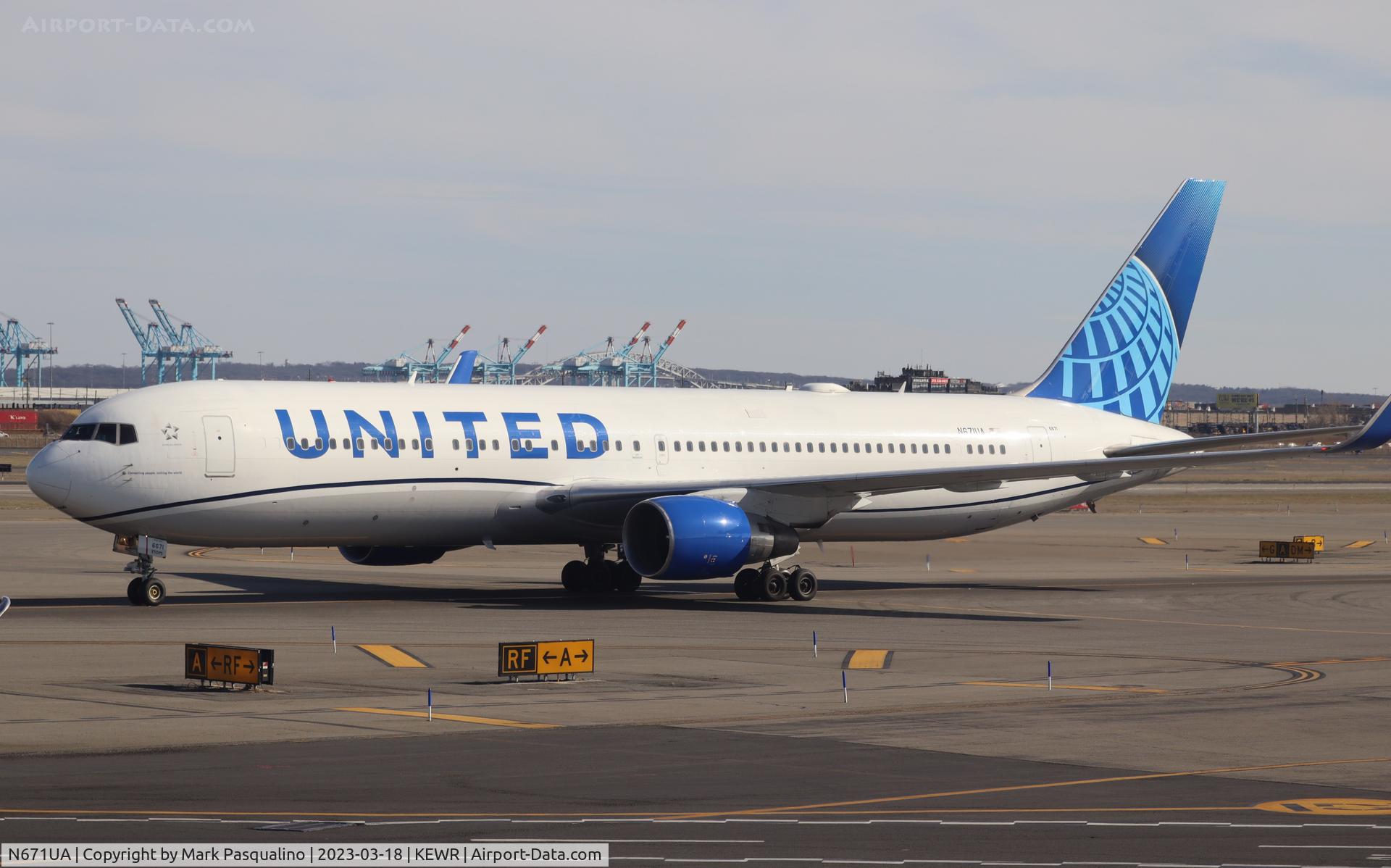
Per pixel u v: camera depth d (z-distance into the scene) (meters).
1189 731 74.81
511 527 146.50
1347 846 51.03
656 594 157.75
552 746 68.38
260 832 50.91
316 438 136.12
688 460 154.88
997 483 146.12
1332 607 147.38
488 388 150.50
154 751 66.12
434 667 96.19
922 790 59.28
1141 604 149.88
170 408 132.75
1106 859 48.78
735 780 61.00
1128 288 187.75
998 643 114.38
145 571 134.50
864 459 165.38
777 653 106.56
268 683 85.12
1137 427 184.38
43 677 89.69
